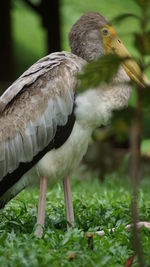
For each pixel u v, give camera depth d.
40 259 8.68
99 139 20.45
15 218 11.06
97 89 10.66
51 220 11.09
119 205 11.99
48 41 26.22
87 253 9.13
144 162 19.97
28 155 10.68
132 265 8.82
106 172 20.39
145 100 7.46
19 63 36.41
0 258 8.66
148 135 24.81
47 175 10.77
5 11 26.94
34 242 9.48
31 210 11.57
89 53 11.74
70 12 34.22
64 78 10.73
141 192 13.87
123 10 29.81
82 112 10.66
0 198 11.05
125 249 9.45
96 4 33.22
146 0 7.38
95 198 12.77
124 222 10.98
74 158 11.02
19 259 8.54
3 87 23.95
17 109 10.73
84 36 11.73
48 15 26.03
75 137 10.79
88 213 11.58
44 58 11.04
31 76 10.77
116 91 10.99
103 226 10.60
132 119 7.43
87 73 7.30
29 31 39.81
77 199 12.30
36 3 30.36
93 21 11.80
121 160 20.41
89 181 18.34
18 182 10.88
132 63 11.52
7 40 27.11
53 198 13.05
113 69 7.30
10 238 9.81
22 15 40.53
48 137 10.69
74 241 9.62
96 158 20.44
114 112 7.46
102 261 8.73
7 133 10.69
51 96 10.68
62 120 10.68
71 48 11.90
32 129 10.66
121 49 11.82
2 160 10.70
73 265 8.67
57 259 8.76
